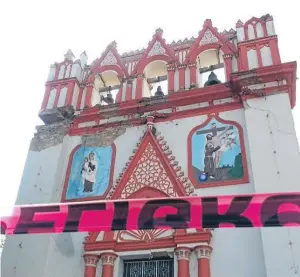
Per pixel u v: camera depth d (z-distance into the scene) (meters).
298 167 13.16
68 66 20.62
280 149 13.77
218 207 11.22
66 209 12.06
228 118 15.83
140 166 15.44
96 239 13.77
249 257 12.23
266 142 14.11
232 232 12.91
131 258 13.54
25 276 13.54
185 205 11.45
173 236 13.05
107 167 16.19
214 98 16.58
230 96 16.41
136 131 16.89
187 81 17.92
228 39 18.70
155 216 11.48
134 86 18.80
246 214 10.96
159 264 13.34
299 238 11.73
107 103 19.75
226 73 17.47
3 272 13.82
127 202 11.85
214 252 12.66
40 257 13.91
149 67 19.66
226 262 12.35
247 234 12.71
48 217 12.00
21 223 12.00
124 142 16.73
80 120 18.09
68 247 14.20
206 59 19.31
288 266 11.32
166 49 19.50
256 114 14.96
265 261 11.63
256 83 15.79
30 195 15.88
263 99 15.26
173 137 16.11
